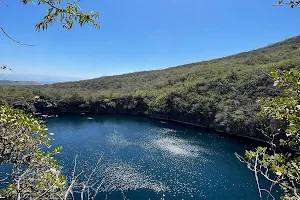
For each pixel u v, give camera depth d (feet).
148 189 71.92
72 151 103.81
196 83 205.67
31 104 190.80
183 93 198.59
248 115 133.80
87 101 232.32
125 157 99.25
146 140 127.65
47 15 9.29
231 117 144.56
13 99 179.63
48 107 220.23
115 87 331.36
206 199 67.10
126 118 203.92
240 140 130.93
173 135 140.77
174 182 77.41
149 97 230.07
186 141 127.24
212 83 194.70
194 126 173.17
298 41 321.32
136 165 90.74
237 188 73.61
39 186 12.57
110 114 227.40
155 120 196.75
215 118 160.66
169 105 201.67
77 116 207.82
